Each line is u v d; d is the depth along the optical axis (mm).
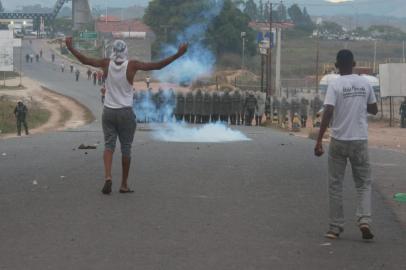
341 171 8102
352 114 7996
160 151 17625
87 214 9031
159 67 10430
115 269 6531
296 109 43125
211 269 6586
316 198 10602
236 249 7371
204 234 8031
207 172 13289
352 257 7152
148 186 11406
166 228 8312
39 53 131625
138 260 6863
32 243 7484
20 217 8820
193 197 10453
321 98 49250
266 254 7184
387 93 49375
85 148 18500
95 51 108688
